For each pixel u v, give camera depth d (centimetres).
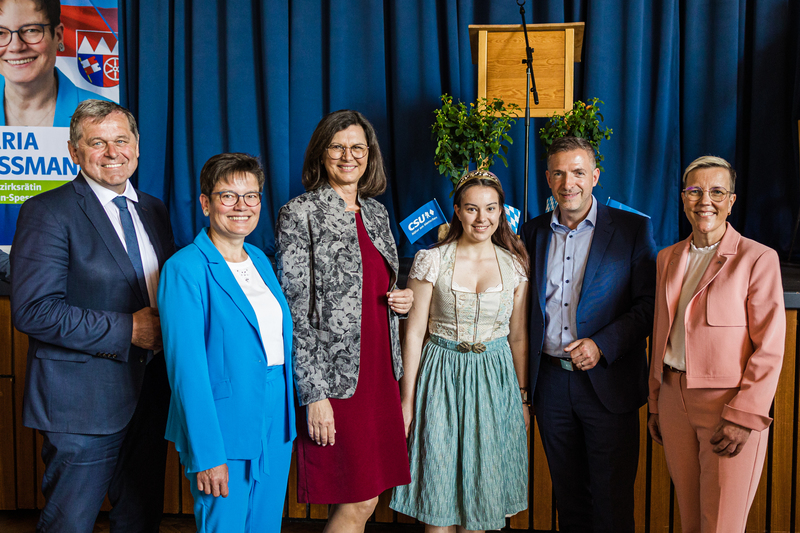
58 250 144
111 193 154
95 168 147
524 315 179
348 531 164
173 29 329
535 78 260
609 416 170
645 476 223
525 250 175
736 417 139
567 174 165
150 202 169
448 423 166
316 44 327
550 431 179
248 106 329
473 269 168
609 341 163
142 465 166
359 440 157
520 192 321
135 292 152
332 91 323
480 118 254
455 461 166
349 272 155
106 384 149
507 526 233
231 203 137
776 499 214
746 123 318
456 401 166
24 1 305
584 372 171
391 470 164
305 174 165
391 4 321
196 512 138
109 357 149
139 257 155
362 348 159
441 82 329
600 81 308
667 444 158
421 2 315
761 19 304
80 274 146
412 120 322
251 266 148
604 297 169
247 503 140
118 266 149
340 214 158
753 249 146
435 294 169
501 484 165
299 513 233
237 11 323
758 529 216
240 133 330
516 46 259
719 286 147
